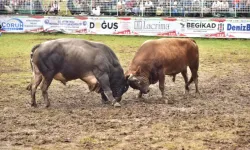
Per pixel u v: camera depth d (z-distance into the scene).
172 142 11.76
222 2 36.91
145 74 15.98
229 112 14.88
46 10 40.56
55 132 12.65
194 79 17.61
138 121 13.71
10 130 12.88
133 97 17.16
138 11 38.62
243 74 22.34
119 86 15.91
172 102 16.19
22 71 23.00
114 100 15.55
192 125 13.27
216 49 31.06
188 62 17.17
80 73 15.55
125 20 37.94
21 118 14.16
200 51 30.11
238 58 27.38
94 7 39.41
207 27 36.47
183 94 17.77
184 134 12.41
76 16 38.94
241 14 36.75
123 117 14.18
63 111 15.04
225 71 23.14
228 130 12.79
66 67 15.48
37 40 35.19
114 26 38.25
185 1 37.47
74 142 11.80
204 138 12.09
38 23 39.75
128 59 26.44
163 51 16.19
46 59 15.39
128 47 31.50
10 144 11.69
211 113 14.71
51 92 18.08
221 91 18.36
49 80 15.54
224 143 11.68
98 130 12.81
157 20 37.25
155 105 15.84
